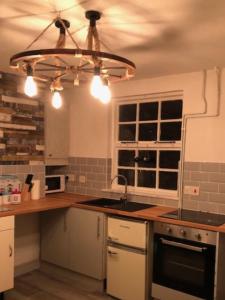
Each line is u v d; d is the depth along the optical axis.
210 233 2.57
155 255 2.91
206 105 3.19
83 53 1.57
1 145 3.47
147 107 3.81
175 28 2.13
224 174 3.07
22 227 3.76
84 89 4.18
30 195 3.69
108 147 4.01
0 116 3.46
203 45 2.46
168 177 3.63
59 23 2.04
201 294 2.63
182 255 2.77
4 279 2.84
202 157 3.22
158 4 1.80
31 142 3.80
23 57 1.64
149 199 3.58
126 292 3.04
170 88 3.46
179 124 3.54
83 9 1.88
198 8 1.83
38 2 1.80
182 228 2.73
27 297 3.13
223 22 2.02
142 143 3.81
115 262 3.13
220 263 2.60
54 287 3.37
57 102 2.15
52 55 1.58
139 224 2.96
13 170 3.58
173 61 2.92
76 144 4.28
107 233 3.22
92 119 4.12
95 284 3.35
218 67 3.10
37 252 3.92
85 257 3.40
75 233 3.49
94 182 4.09
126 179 3.74
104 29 2.16
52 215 3.74
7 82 3.53
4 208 3.05
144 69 3.23
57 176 4.23
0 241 2.80
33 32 2.27
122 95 3.86
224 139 3.09
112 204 3.61
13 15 1.99
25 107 3.72
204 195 3.19
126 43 2.44
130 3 1.79
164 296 2.85
